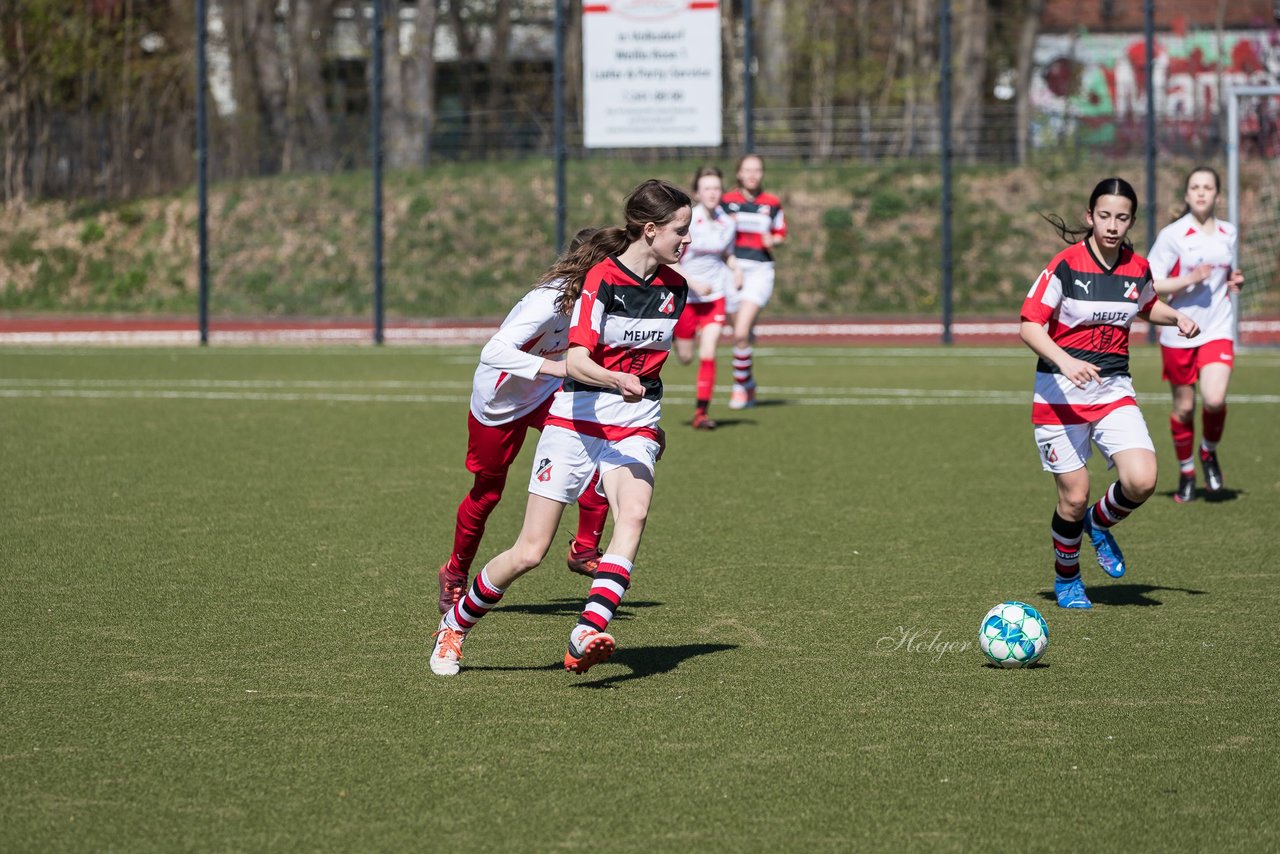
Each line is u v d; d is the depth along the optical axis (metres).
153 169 130.38
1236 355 77.00
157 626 23.67
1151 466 24.58
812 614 24.58
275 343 92.31
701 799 16.00
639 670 21.23
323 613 24.61
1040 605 25.33
